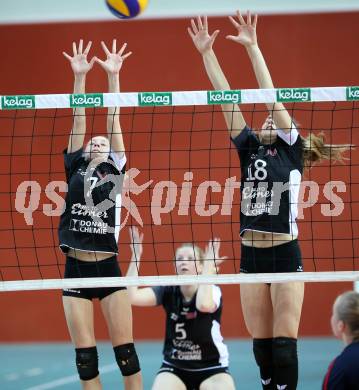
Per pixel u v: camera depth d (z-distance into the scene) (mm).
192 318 22453
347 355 15312
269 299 20969
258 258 20656
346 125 48219
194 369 22391
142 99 21031
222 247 47625
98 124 48156
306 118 48469
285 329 19844
